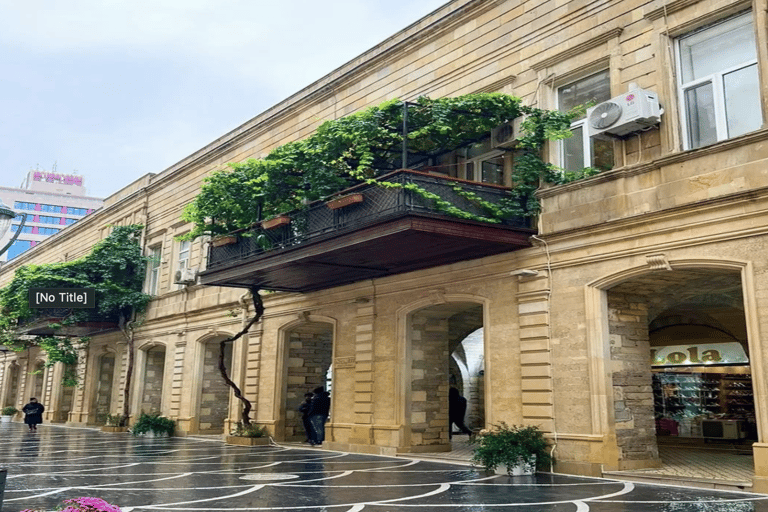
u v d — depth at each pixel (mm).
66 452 16797
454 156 15422
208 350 23422
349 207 13648
